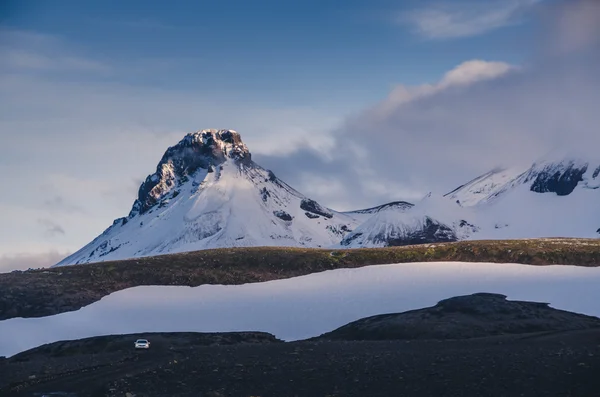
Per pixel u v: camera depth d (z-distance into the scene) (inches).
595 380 1807.3
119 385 2032.5
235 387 1984.5
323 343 2891.2
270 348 2736.2
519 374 1927.9
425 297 3703.3
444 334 3058.6
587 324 3186.5
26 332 3324.3
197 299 3801.7
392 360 2257.6
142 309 3639.3
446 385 1877.5
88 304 3698.3
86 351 3102.9
